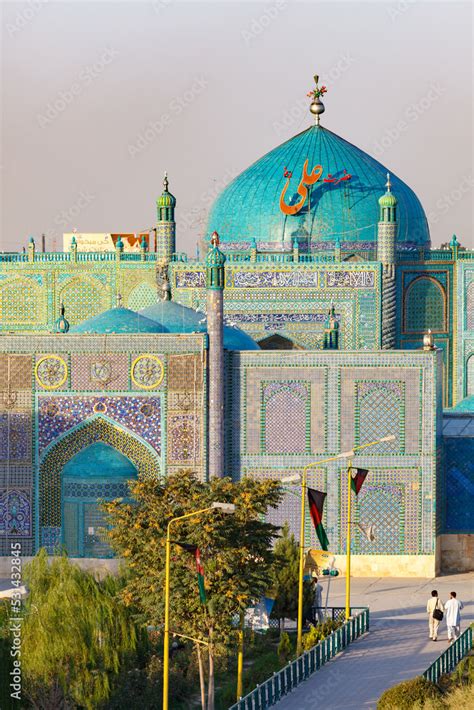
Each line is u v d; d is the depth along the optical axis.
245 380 118.69
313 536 118.69
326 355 118.44
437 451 119.94
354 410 118.44
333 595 112.81
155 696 89.81
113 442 118.50
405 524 118.69
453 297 183.12
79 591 91.44
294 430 118.75
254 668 94.06
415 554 118.75
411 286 182.88
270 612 102.88
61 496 118.25
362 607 104.38
